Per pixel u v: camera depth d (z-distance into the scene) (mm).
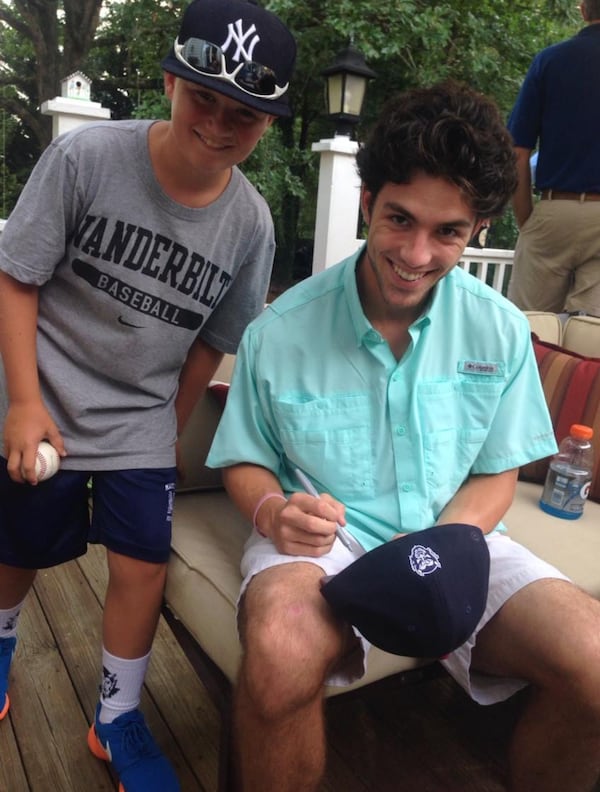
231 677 1195
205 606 1273
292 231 7715
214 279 1384
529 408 1351
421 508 1284
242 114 1216
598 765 1106
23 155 9766
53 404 1344
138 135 1293
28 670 1702
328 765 1517
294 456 1289
